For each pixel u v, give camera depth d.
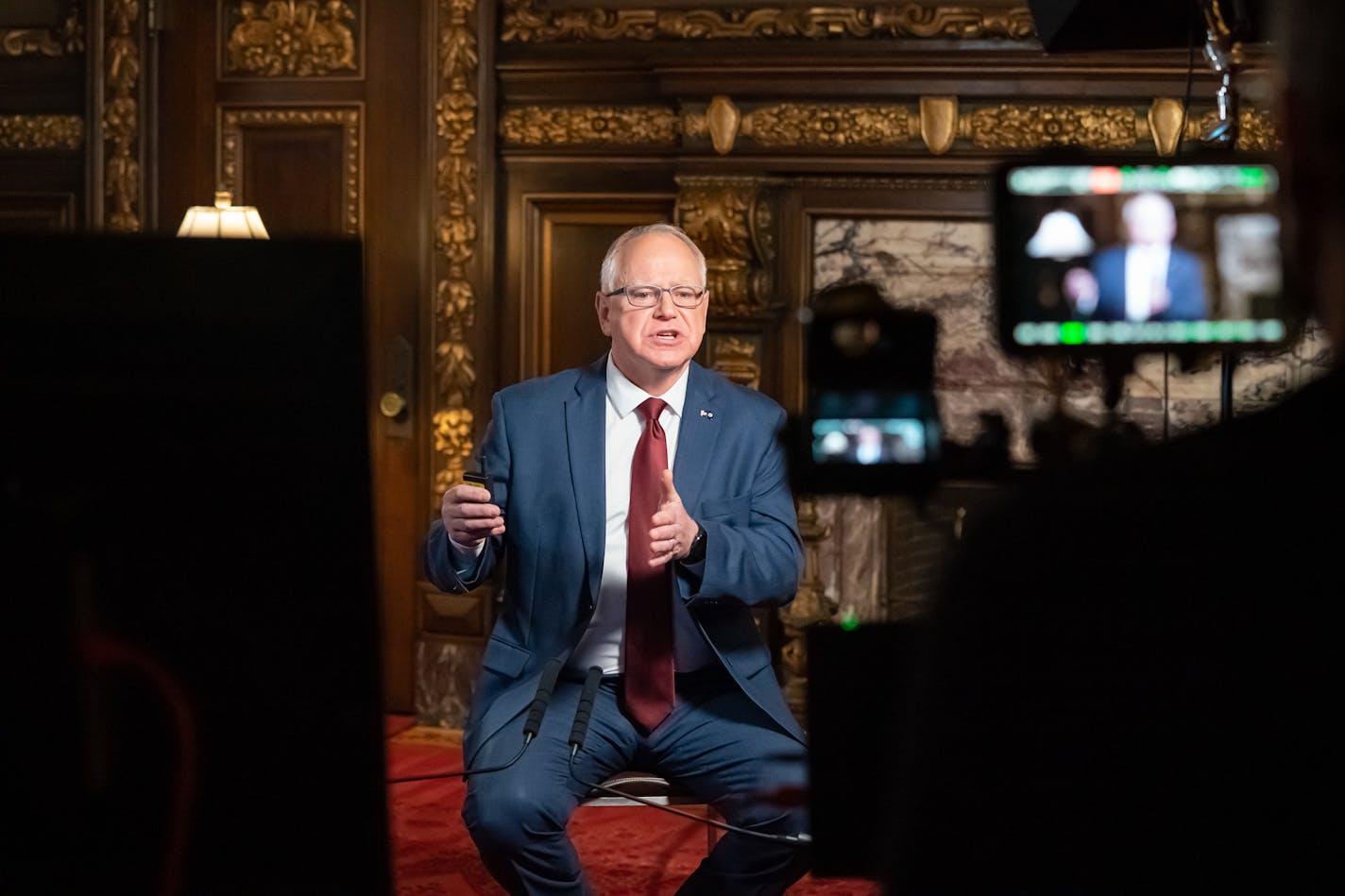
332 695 0.81
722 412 2.88
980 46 4.68
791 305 4.89
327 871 0.83
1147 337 0.93
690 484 2.82
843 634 1.16
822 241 4.90
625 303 2.83
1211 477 0.71
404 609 5.19
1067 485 0.73
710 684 2.79
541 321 5.13
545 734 2.63
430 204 5.11
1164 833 0.71
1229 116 1.97
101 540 0.80
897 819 0.76
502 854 2.51
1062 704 0.72
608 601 2.78
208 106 5.28
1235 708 0.70
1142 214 0.93
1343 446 0.68
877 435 1.08
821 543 4.72
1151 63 4.58
